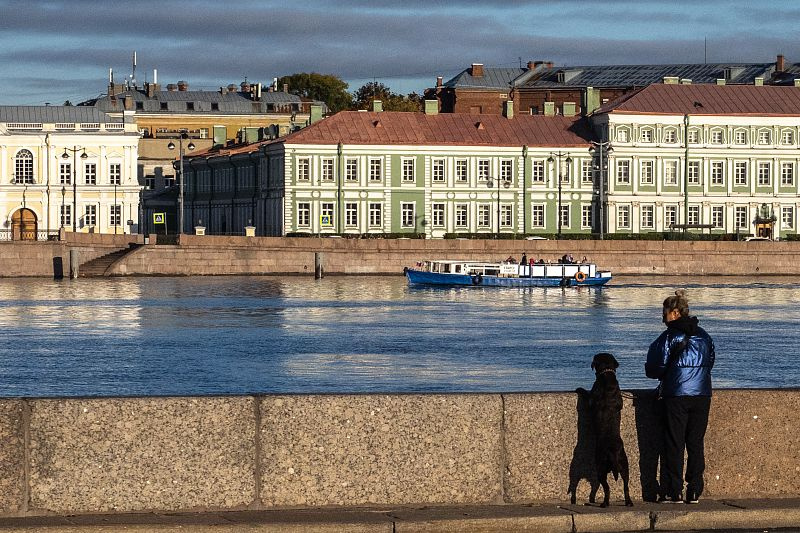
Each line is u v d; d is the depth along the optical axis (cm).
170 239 15988
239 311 10725
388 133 17725
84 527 2038
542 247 16112
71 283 14600
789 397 2303
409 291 13838
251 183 18688
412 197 17712
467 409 2211
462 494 2209
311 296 12738
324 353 7469
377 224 17625
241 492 2147
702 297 12875
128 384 6078
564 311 11081
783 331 9050
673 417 2231
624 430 2269
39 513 2088
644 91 18350
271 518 2111
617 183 17975
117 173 18538
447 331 9000
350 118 17875
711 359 2258
